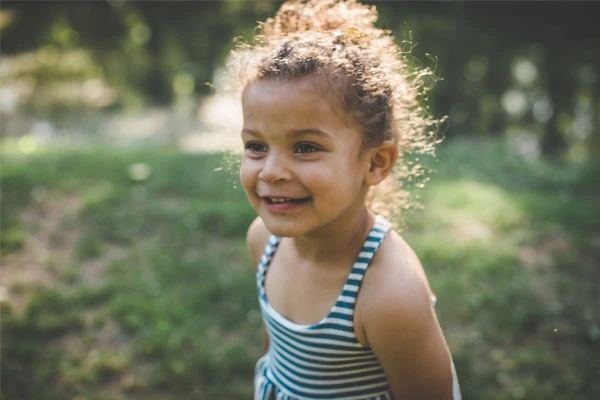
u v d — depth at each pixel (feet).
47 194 17.10
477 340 10.02
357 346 4.03
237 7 66.64
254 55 4.33
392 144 4.00
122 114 56.75
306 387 4.30
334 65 3.68
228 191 18.06
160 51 71.97
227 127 5.34
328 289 4.17
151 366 9.56
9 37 68.03
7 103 56.29
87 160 21.26
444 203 16.58
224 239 14.60
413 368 3.92
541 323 10.45
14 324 10.48
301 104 3.56
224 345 10.10
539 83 74.33
